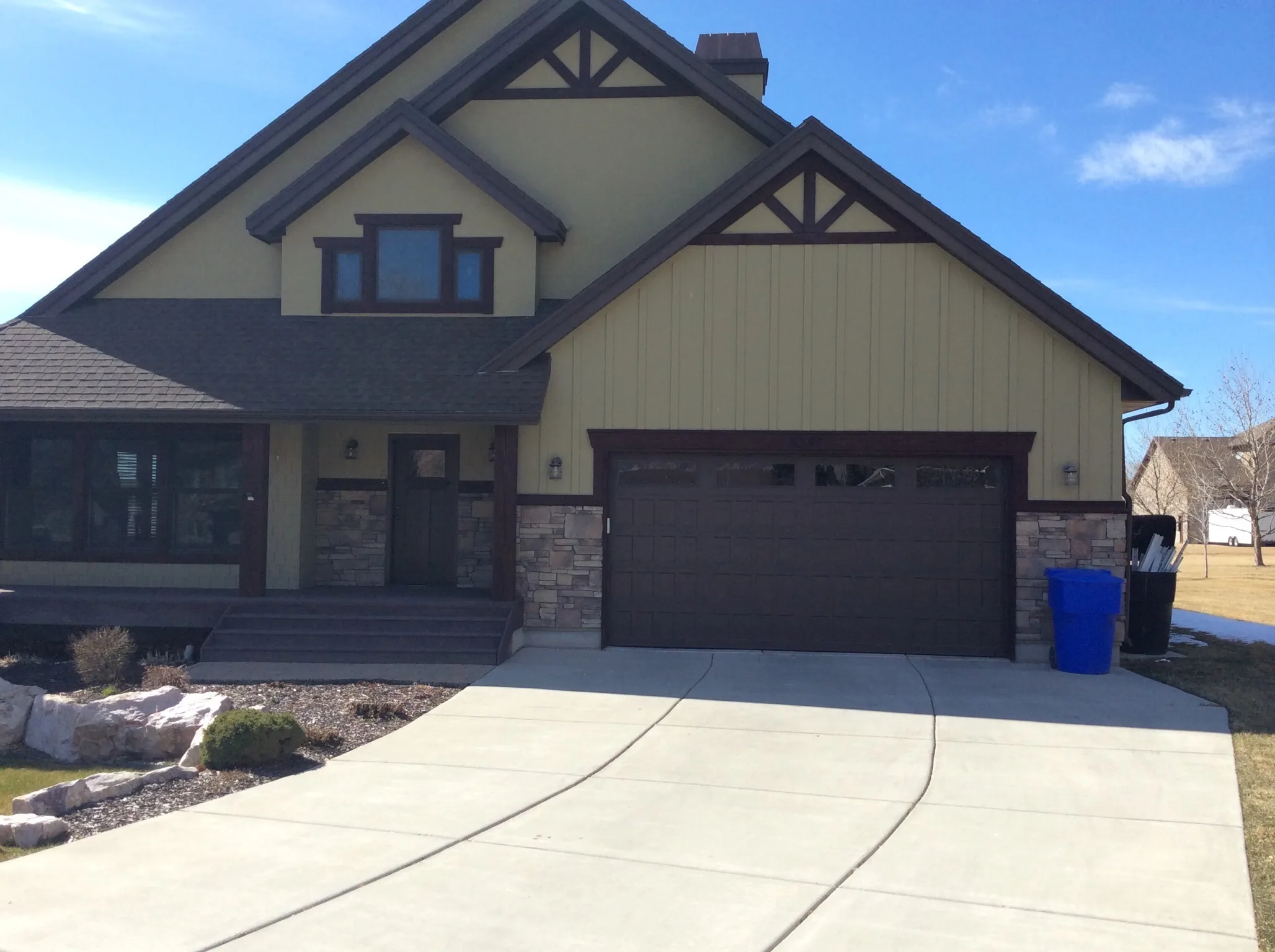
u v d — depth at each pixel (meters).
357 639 12.95
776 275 13.28
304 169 16.25
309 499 15.12
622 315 13.44
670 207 15.69
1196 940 5.22
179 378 13.89
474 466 15.49
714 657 13.03
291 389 13.56
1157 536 13.99
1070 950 5.10
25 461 14.91
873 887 5.87
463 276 15.24
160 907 5.50
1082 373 12.92
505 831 6.75
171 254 16.16
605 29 15.83
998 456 13.13
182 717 9.29
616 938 5.18
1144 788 7.80
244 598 13.65
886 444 13.12
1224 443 38.53
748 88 17.61
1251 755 8.70
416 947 5.06
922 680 11.73
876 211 13.17
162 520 14.68
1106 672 12.22
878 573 13.35
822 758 8.59
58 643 13.77
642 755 8.64
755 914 5.48
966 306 13.06
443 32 16.50
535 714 10.09
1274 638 15.50
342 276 15.31
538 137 15.87
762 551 13.49
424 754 8.68
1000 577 13.20
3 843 6.57
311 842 6.52
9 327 15.27
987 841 6.65
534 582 13.53
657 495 13.62
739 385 13.30
